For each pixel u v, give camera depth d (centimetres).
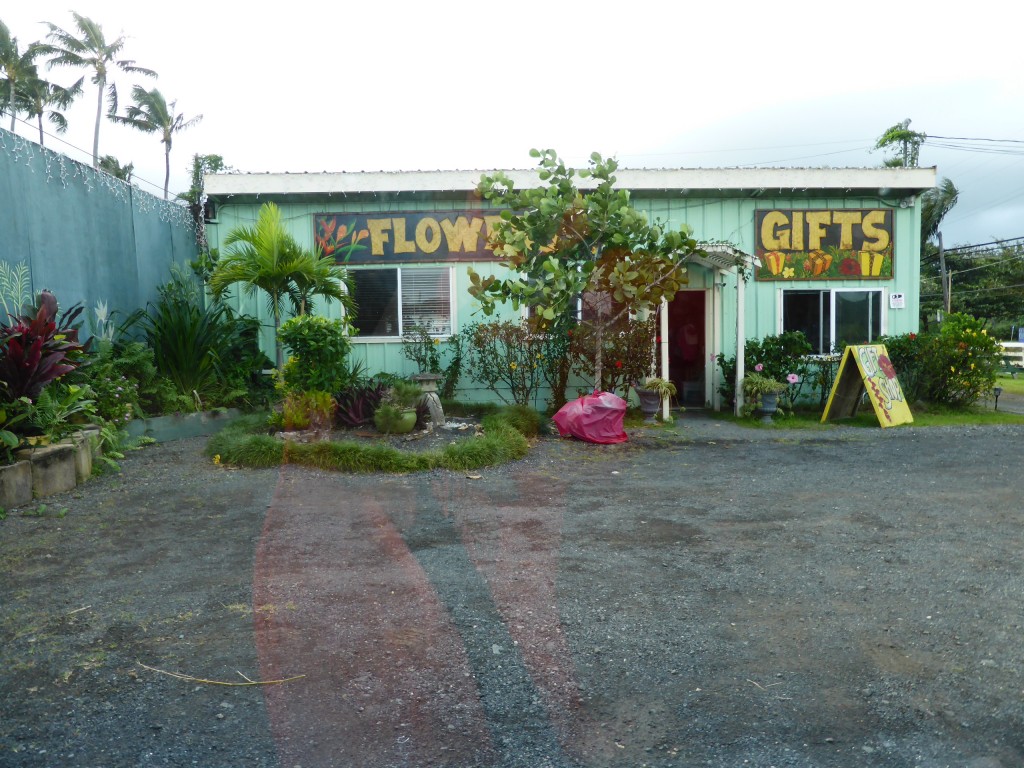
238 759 225
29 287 741
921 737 240
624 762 225
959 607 351
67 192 819
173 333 906
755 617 338
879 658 297
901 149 3150
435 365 1106
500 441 743
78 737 239
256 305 1112
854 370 1029
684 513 532
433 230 1117
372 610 297
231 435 727
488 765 221
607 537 469
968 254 3753
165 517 514
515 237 915
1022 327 3566
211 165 3175
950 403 1124
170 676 280
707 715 253
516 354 1093
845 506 552
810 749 233
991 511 536
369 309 1127
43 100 3353
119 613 342
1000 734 242
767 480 650
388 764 220
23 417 568
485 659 271
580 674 282
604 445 834
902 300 1149
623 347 1020
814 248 1141
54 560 422
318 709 245
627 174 1095
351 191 1093
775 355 1090
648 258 923
